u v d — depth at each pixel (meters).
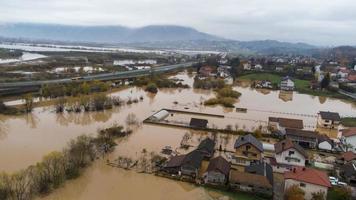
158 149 80.44
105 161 70.38
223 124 106.88
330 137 99.44
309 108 141.50
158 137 90.19
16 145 78.62
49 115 108.50
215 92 170.25
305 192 56.84
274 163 70.69
